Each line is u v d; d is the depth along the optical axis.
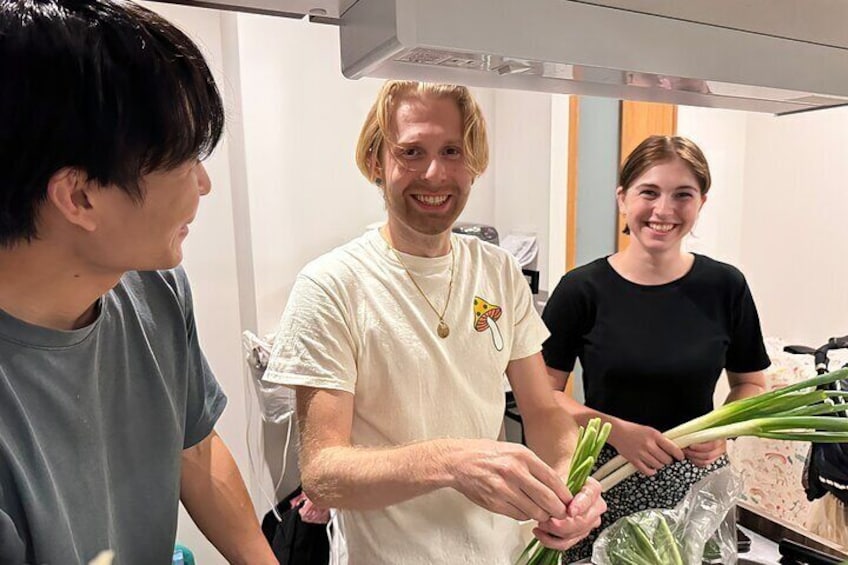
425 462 0.80
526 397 1.16
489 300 1.10
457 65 0.54
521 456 0.75
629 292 1.39
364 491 0.84
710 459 1.10
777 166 2.26
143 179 0.54
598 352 1.39
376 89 2.35
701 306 1.38
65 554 0.64
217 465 0.91
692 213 1.34
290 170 2.23
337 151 2.32
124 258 0.58
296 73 2.19
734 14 0.59
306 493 0.93
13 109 0.47
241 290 2.32
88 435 0.67
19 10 0.47
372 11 0.48
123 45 0.50
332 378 0.94
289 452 2.17
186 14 2.04
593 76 0.60
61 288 0.60
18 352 0.61
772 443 1.74
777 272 2.29
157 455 0.76
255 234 2.18
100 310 0.69
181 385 0.81
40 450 0.62
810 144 2.12
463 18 0.46
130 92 0.50
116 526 0.73
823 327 2.13
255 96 2.12
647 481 1.20
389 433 0.99
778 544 0.98
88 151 0.50
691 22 0.57
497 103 2.67
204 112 0.56
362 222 2.42
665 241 1.34
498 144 2.70
